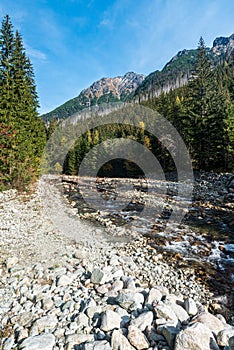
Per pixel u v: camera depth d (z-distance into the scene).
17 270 5.93
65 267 6.20
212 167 29.36
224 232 9.63
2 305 4.34
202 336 2.73
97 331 3.41
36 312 4.04
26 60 22.92
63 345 3.18
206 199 15.83
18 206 13.21
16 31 21.83
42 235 9.05
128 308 3.88
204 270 6.49
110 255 7.32
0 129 16.50
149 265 6.75
